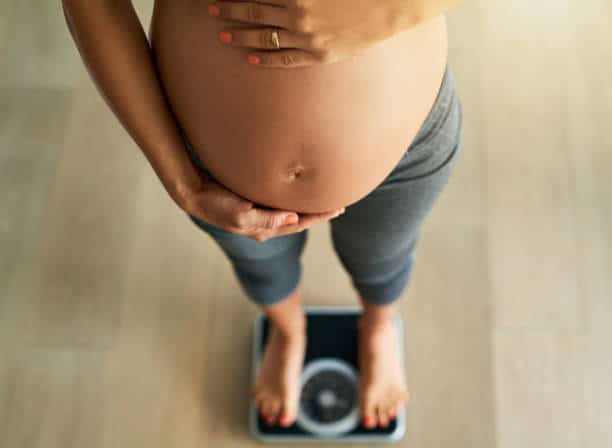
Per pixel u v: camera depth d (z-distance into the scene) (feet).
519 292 4.51
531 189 4.81
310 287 4.60
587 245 4.62
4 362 4.42
